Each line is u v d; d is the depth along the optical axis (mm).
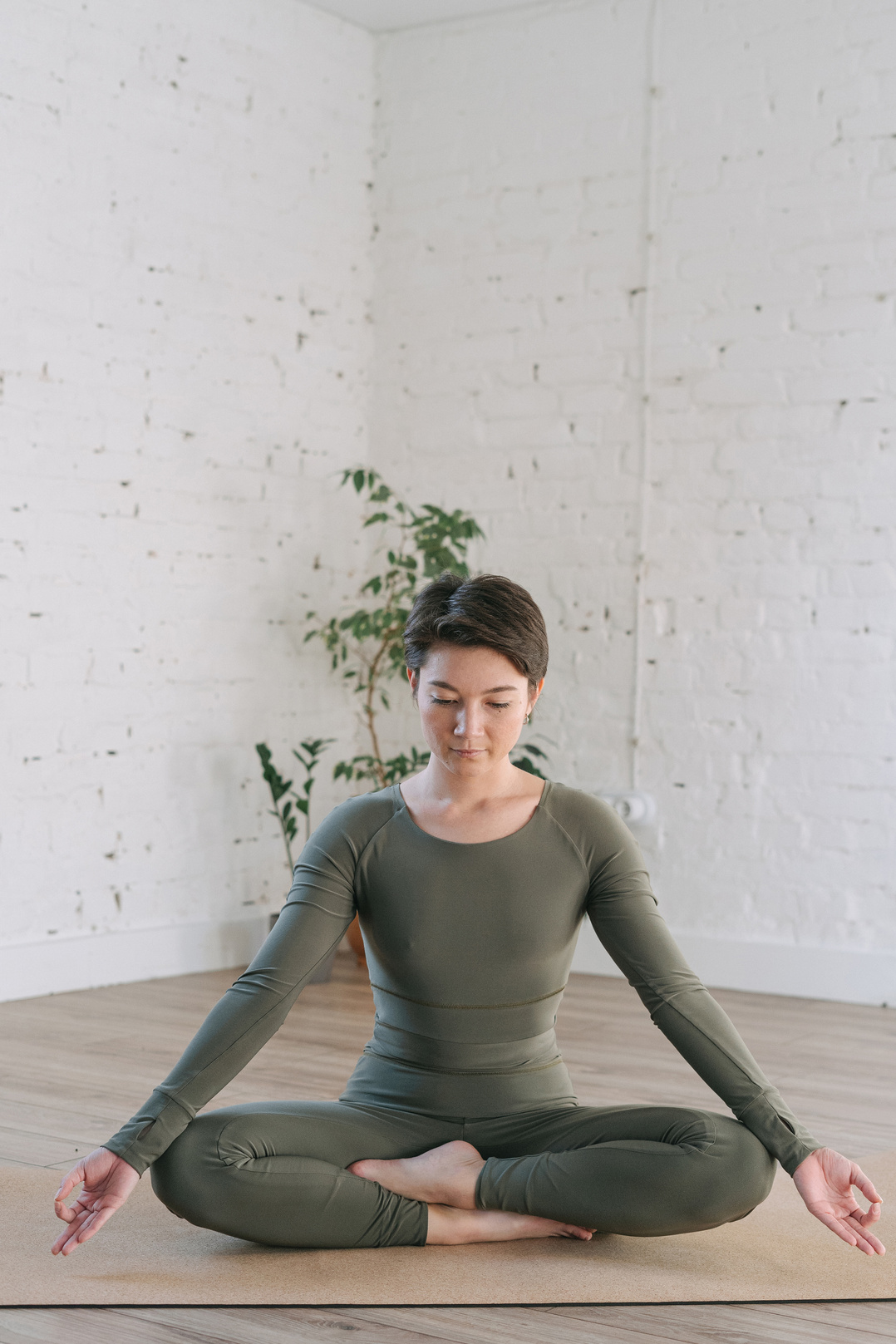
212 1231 2008
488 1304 1802
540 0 4809
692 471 4508
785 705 4336
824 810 4270
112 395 4250
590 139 4707
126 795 4305
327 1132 1958
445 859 1991
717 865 4418
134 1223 2105
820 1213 1788
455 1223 1995
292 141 4840
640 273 4609
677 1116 1941
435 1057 2018
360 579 5137
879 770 4191
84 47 4148
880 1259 2002
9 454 3963
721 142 4469
